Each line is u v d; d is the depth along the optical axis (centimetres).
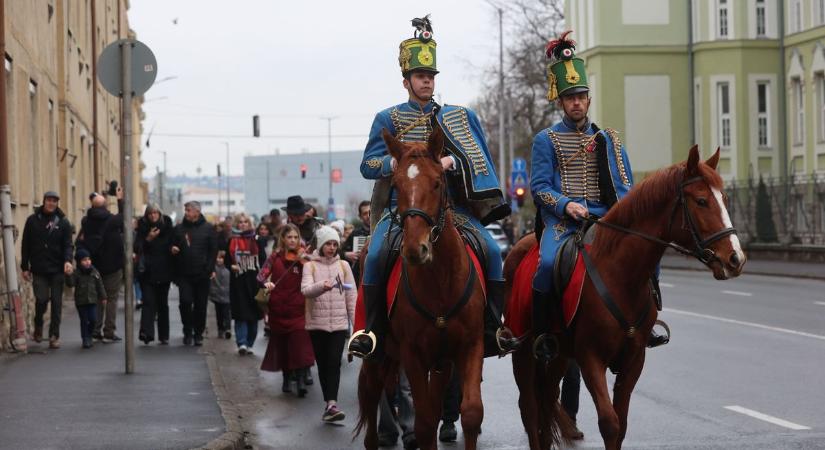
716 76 4781
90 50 3525
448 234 725
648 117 4984
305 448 961
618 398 775
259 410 1173
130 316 1325
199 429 957
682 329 1777
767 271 3259
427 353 747
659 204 750
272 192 13350
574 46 875
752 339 1634
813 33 4316
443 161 720
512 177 4588
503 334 801
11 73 1817
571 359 917
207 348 1655
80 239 1723
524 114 5816
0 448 872
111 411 1048
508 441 966
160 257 1706
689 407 1092
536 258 848
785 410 1064
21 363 1422
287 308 1264
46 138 2314
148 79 1305
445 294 730
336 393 1095
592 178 854
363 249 872
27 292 1789
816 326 1791
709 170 740
